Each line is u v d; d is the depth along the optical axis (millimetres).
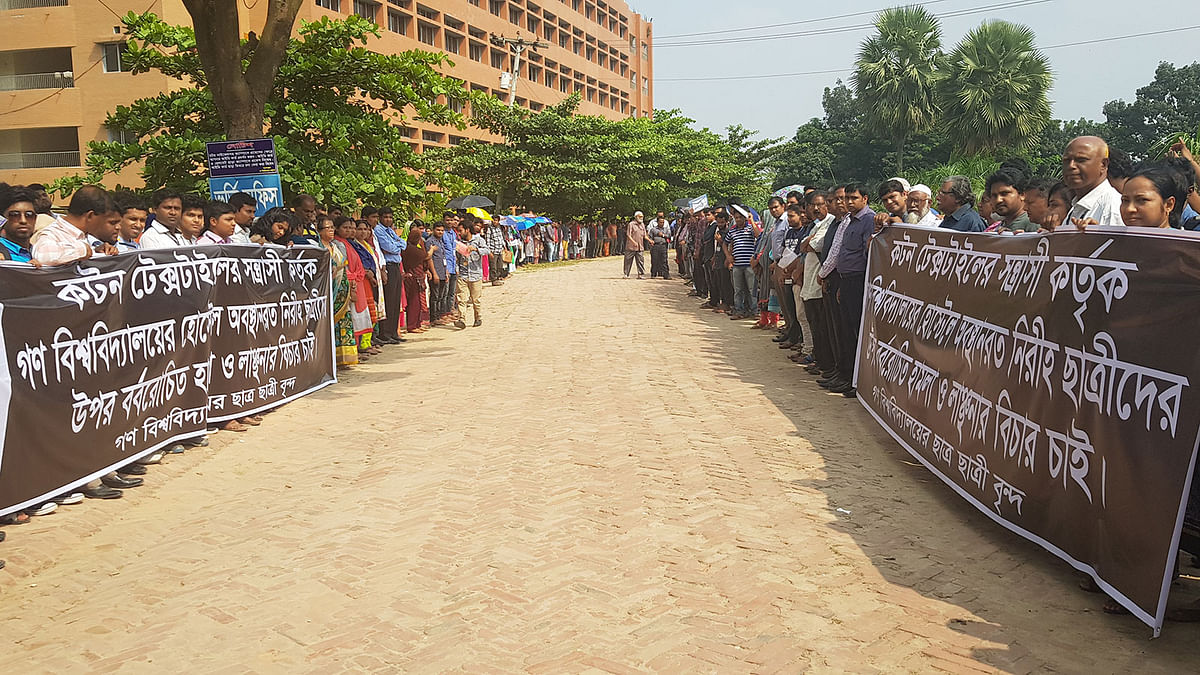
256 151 10039
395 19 45344
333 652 3738
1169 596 4102
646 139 44281
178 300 6992
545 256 38906
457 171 38562
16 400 5266
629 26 86250
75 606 4273
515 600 4195
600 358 11391
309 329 9391
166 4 33094
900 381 6793
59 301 5641
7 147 35000
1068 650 3643
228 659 3705
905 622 3906
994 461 4980
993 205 6875
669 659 3609
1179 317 3615
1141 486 3691
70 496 5785
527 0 61219
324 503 5703
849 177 58594
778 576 4422
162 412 6754
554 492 5805
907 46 36594
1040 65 32594
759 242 13586
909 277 6891
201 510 5637
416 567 4613
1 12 33438
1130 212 4516
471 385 9695
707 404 8414
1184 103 48969
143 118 12328
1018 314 4859
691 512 5371
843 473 6164
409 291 14492
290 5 10922
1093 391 4066
